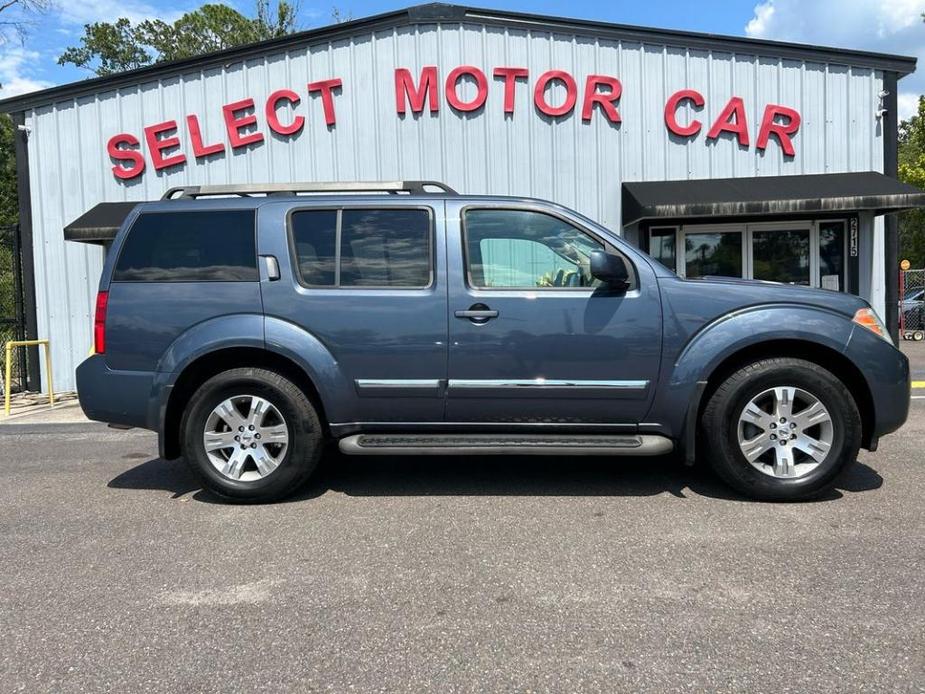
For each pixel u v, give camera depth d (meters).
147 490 4.91
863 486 4.64
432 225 4.41
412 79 10.66
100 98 10.83
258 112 10.82
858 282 10.72
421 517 4.16
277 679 2.45
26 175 10.89
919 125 21.94
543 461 5.52
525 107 10.70
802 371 4.18
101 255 10.89
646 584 3.17
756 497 4.33
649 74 10.70
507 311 4.30
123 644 2.71
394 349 4.34
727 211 9.50
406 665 2.52
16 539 3.91
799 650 2.57
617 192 10.80
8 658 2.61
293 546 3.72
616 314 4.28
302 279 4.40
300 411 4.38
